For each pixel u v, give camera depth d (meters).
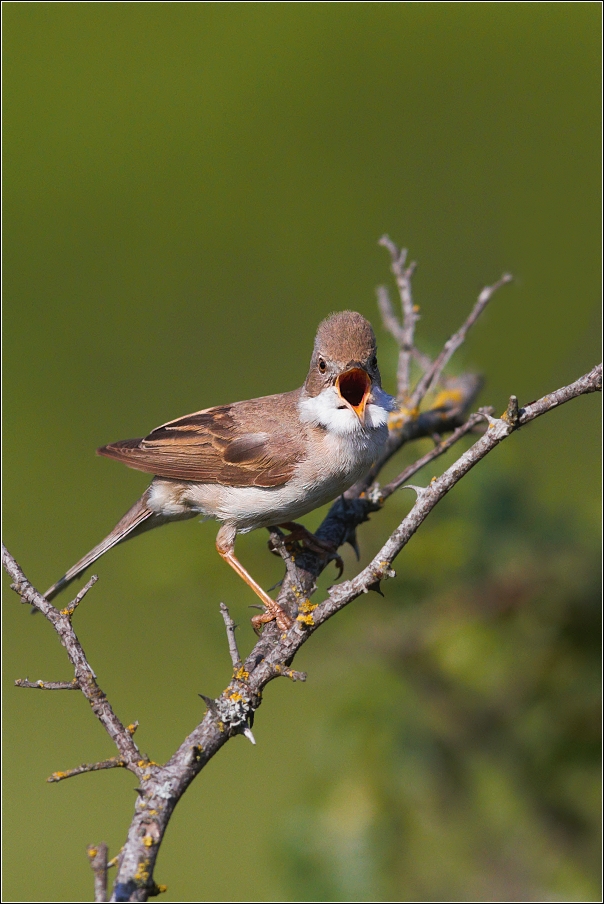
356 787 9.57
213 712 6.60
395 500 11.33
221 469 10.47
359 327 10.24
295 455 10.22
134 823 6.02
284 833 9.55
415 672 9.91
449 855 9.59
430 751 9.62
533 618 9.87
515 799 9.61
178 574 11.31
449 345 11.48
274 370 23.06
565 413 15.30
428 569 10.25
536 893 9.24
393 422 11.31
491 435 6.65
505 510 10.44
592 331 15.76
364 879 9.25
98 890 5.12
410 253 22.39
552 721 9.64
